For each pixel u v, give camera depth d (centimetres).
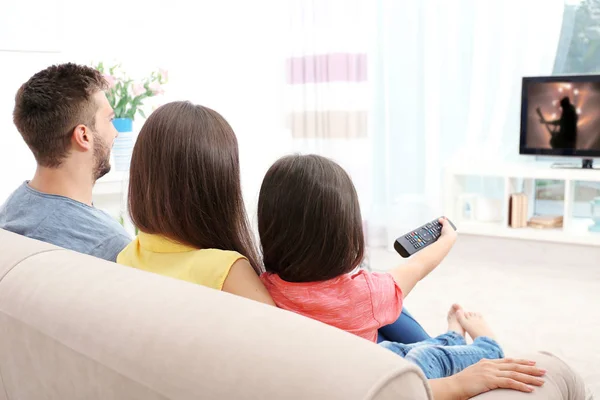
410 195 410
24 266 77
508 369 89
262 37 415
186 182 96
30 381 72
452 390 86
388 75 406
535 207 392
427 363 107
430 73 389
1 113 288
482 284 323
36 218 123
